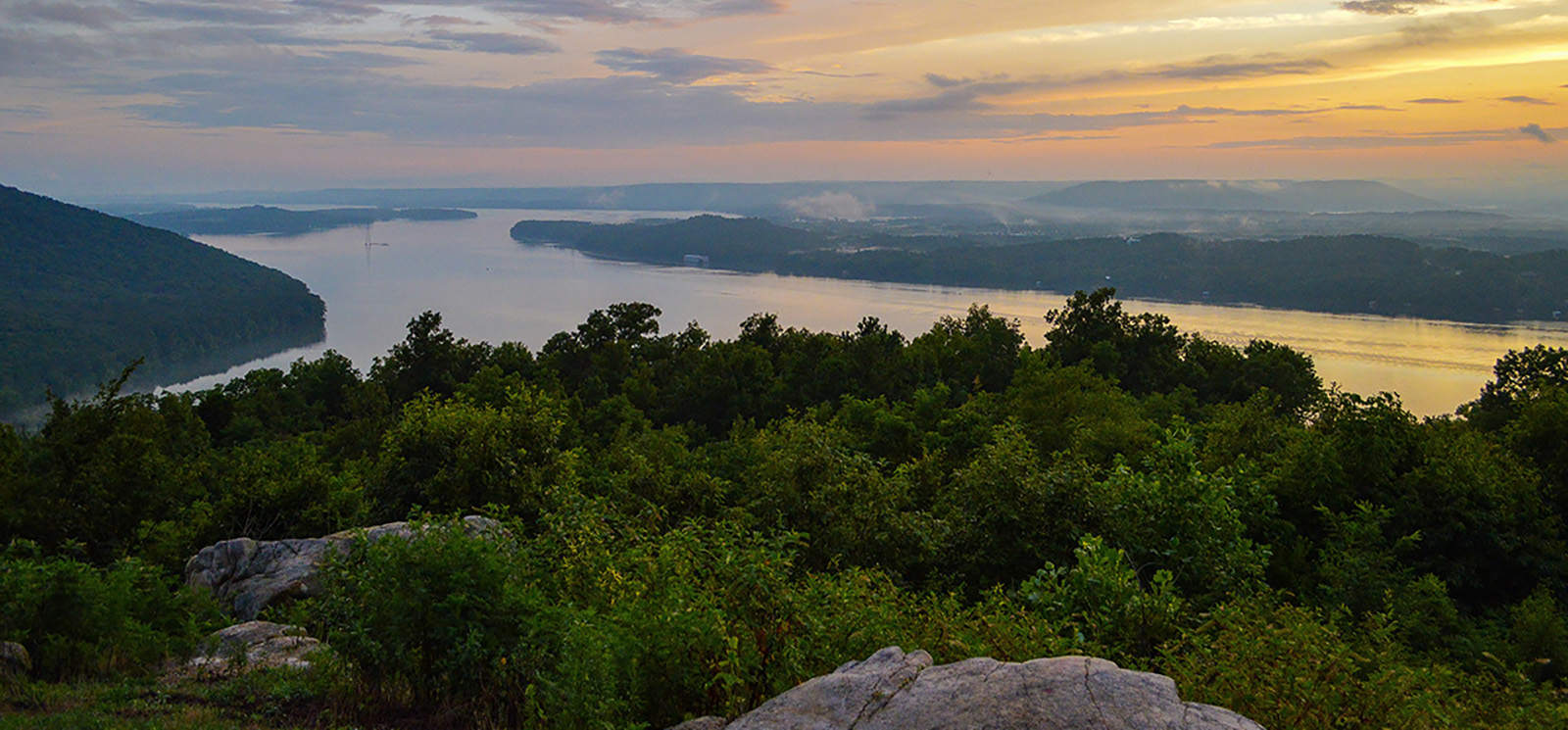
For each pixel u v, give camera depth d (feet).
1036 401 113.19
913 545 45.96
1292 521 56.08
